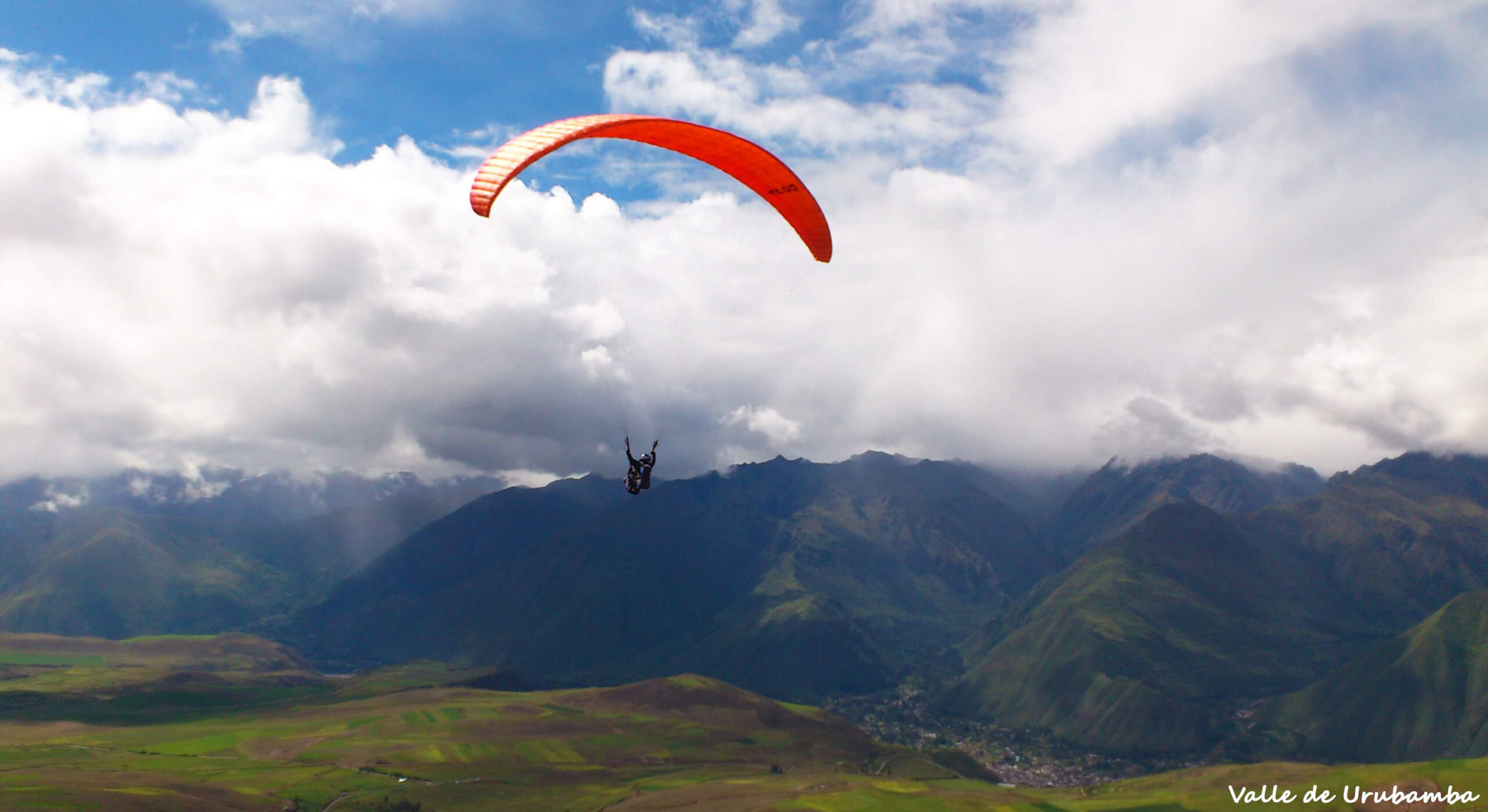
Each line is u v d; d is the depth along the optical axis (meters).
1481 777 113.19
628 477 38.28
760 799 116.00
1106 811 120.94
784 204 39.94
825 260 43.50
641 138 35.56
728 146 35.53
